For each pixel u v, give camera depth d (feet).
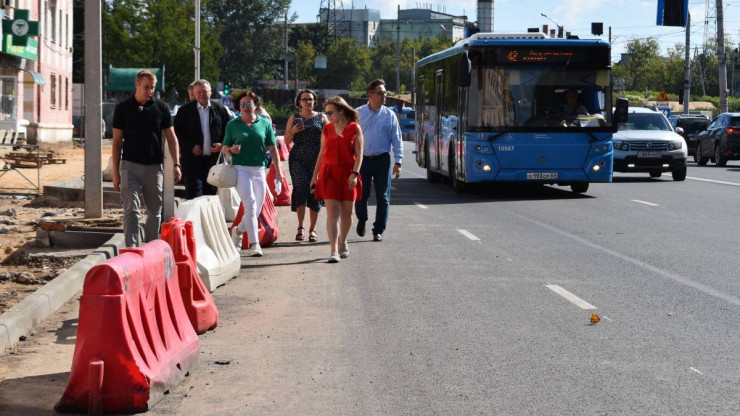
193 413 21.42
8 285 36.83
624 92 424.46
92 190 53.93
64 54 191.21
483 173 79.61
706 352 26.58
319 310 32.83
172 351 23.72
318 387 23.41
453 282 38.37
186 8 287.48
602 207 71.10
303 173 50.88
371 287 37.24
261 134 45.62
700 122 175.01
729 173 120.78
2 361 25.88
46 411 21.57
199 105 48.34
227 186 44.78
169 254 25.04
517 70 79.66
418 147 107.14
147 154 39.19
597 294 35.58
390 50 638.12
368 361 25.89
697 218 62.90
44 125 171.01
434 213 67.15
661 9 139.33
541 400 22.09
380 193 50.78
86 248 45.44
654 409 21.31
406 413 21.25
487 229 57.00
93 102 53.93
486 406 21.67
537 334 29.04
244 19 488.02
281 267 42.32
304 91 50.55
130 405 21.48
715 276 39.47
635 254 46.11
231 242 40.09
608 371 24.64
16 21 143.33
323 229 57.41
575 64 79.77
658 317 31.37
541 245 49.65
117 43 278.87
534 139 79.46
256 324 30.68
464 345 27.63
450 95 87.81
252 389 23.30
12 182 87.25
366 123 50.01
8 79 154.20
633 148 103.40
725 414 20.90
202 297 29.71
